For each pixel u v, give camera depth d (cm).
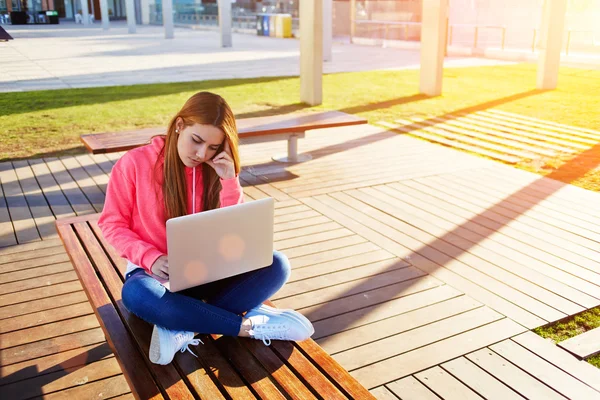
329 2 1702
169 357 197
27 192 540
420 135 786
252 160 662
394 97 1087
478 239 439
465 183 578
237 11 3400
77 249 289
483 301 346
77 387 264
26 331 308
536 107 977
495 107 982
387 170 621
